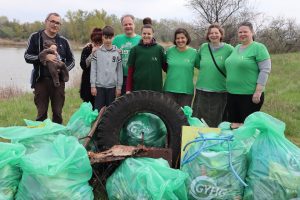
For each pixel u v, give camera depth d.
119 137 4.56
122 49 6.29
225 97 5.98
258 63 5.41
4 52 43.53
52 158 3.69
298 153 3.77
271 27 33.25
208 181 3.75
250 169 3.80
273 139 3.81
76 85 15.83
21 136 4.10
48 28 5.80
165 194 3.55
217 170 3.76
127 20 6.22
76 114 5.00
